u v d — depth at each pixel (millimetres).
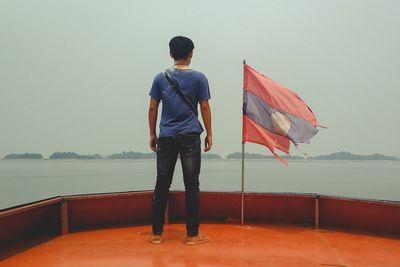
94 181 116188
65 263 2695
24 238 3447
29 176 162875
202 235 3523
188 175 3281
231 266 2617
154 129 3471
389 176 169875
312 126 4105
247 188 78562
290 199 4203
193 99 3328
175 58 3447
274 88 4160
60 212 3629
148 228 3918
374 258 2855
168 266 2619
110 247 3143
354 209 3877
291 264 2684
